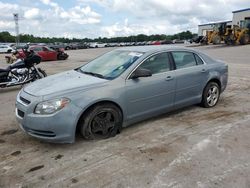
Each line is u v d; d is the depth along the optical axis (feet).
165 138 14.19
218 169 11.03
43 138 12.66
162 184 10.12
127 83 14.42
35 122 12.48
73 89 13.16
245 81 29.81
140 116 15.35
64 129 12.60
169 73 16.33
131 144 13.51
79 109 12.82
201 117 17.43
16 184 10.35
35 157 12.41
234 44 109.29
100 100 13.37
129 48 17.37
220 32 115.44
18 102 13.58
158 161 11.78
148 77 15.26
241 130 15.08
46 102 12.50
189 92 17.70
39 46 69.15
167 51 16.69
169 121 16.71
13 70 27.32
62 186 10.16
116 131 14.47
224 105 20.20
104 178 10.60
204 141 13.70
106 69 15.58
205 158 11.94
